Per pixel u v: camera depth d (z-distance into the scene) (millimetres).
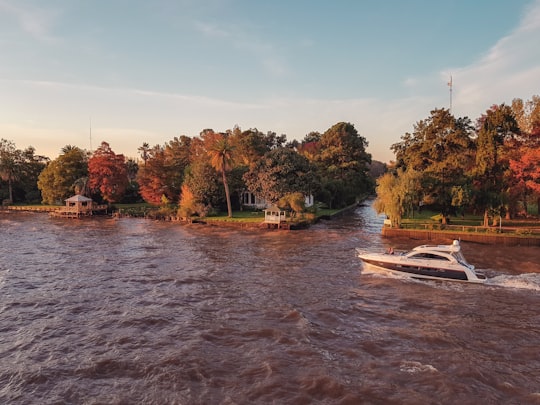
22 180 90000
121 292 20750
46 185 77875
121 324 16125
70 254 31328
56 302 19125
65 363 12734
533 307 17641
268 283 22078
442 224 39375
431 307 17719
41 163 95938
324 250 31844
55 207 74875
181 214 55188
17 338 14828
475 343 13938
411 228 39344
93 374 11984
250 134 86625
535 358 12797
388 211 39719
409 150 48594
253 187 56938
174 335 14875
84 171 78438
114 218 61188
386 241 36031
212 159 55875
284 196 51594
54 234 43188
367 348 13562
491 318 16359
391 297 19188
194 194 58969
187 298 19531
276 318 16547
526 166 37438
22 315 17344
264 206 65125
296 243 35594
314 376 11570
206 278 23391
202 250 32656
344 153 83250
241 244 35469
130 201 84375
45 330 15586
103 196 73250
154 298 19594
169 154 107000
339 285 21406
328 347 13656
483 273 23438
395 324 15781
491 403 10188
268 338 14461
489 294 19484
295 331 15070
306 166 57656
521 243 32938
